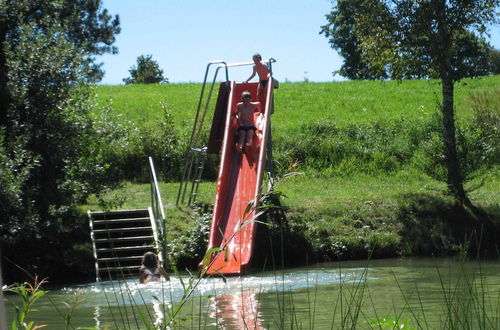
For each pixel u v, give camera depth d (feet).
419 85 170.19
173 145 100.94
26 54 65.72
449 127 84.74
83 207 75.25
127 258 63.93
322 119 123.34
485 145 86.38
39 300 47.19
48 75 65.57
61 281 61.98
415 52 84.43
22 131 64.80
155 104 142.31
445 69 82.79
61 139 66.49
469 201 82.84
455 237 75.72
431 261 66.28
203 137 102.99
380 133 116.26
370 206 79.97
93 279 62.54
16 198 57.93
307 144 108.17
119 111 134.31
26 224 58.80
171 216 73.15
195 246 66.74
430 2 81.25
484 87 164.14
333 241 72.13
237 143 71.56
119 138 73.05
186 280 54.85
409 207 80.38
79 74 66.95
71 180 64.95
